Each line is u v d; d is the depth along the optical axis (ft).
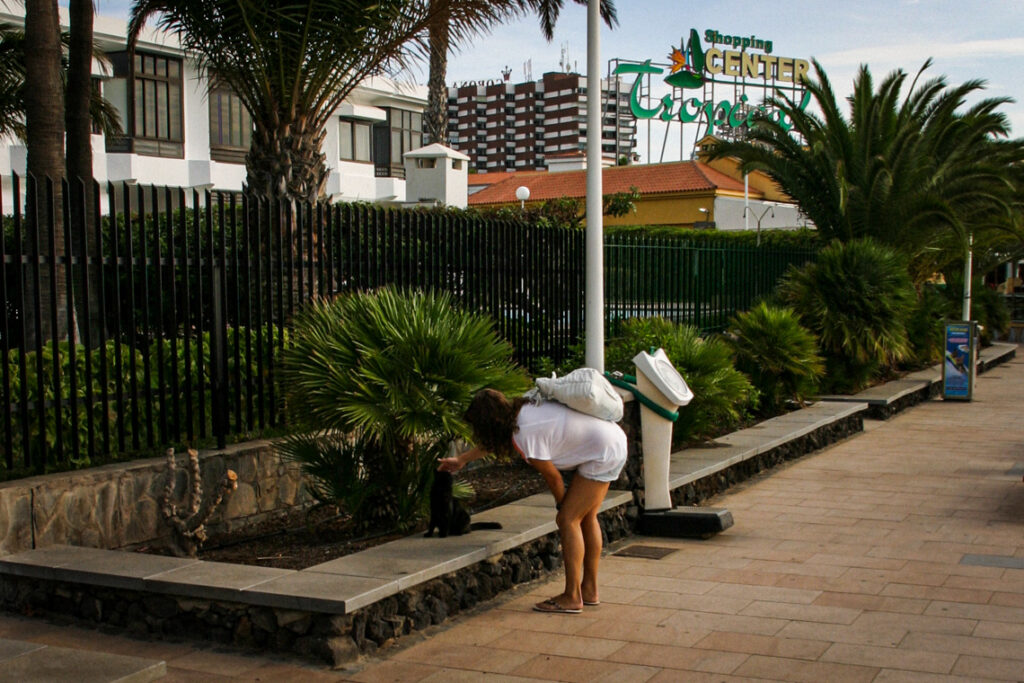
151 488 20.24
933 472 32.42
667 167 140.56
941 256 68.64
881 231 62.08
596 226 25.03
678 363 30.94
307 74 29.30
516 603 18.51
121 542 19.69
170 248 21.65
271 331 23.85
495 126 575.79
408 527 20.70
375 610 15.99
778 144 64.54
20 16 64.34
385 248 27.35
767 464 33.50
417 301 21.27
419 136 111.75
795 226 131.54
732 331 41.68
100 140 77.51
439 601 17.34
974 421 45.65
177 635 16.46
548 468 17.43
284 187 29.17
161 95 81.71
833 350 49.24
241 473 22.02
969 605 17.93
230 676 14.78
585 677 14.66
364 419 18.31
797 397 41.14
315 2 27.58
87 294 20.11
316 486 22.41
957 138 64.85
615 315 40.86
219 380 22.34
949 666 14.83
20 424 19.85
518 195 69.15
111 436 21.90
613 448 17.54
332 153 100.58
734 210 130.62
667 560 21.67
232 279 23.00
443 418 18.74
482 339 20.70
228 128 88.07
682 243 46.65
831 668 14.83
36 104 26.99
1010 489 29.27
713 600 18.51
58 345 21.03
